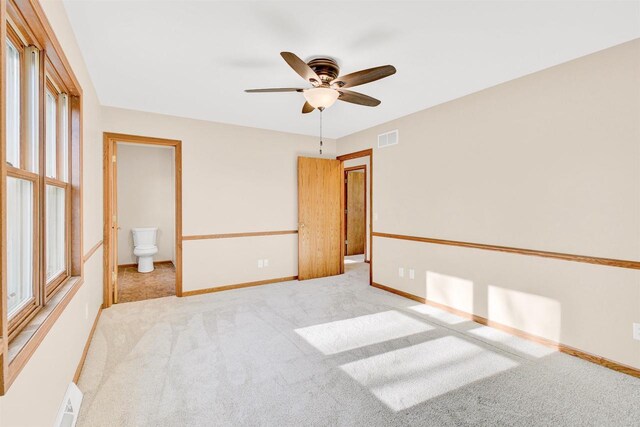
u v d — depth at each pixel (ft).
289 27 6.73
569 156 8.26
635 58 7.14
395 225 13.84
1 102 3.11
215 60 8.24
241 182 14.80
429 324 10.25
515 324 9.46
